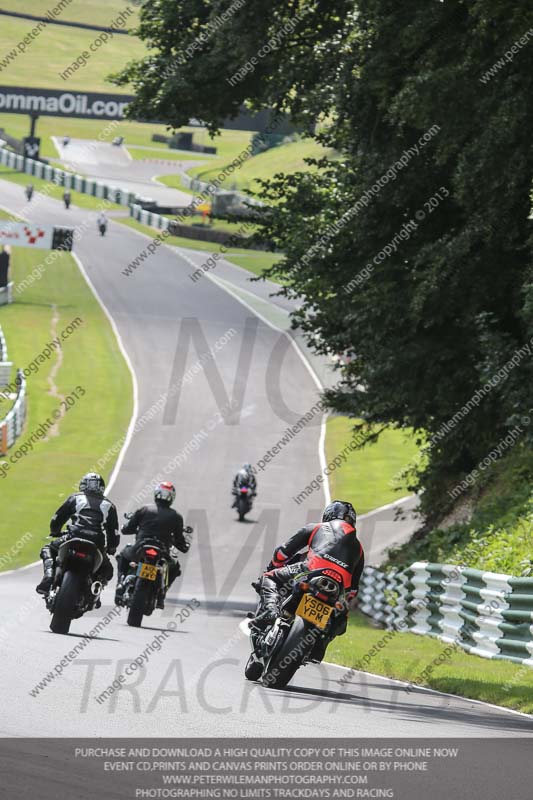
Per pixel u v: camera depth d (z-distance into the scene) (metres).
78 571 44.69
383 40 73.00
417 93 68.25
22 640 40.94
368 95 78.06
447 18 69.75
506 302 78.75
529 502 73.00
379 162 80.62
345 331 92.81
